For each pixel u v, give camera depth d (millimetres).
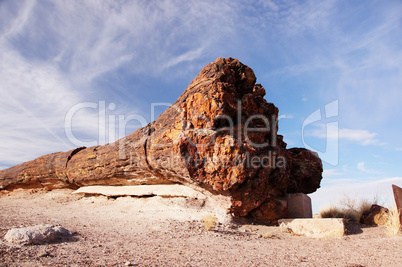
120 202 11172
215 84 9094
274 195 9445
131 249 5320
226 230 7816
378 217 8977
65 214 9656
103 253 4891
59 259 4367
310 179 12133
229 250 5750
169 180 10031
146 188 10703
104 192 11867
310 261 5027
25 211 10062
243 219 8961
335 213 10547
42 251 4695
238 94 9727
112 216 9406
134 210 10031
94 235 6418
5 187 15125
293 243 6832
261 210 8945
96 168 11867
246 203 8570
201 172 8367
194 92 9438
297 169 11781
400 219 7391
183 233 7145
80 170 12477
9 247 4719
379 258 5074
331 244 6586
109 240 6031
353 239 7082
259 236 7531
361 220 9344
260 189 8602
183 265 4461
